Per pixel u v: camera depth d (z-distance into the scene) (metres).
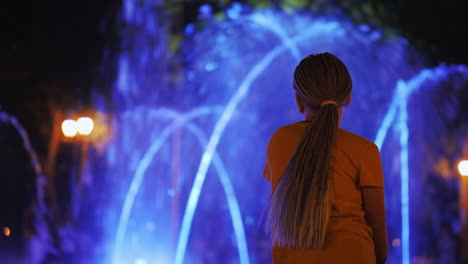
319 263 1.91
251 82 12.05
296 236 1.91
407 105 12.02
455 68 11.44
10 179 12.52
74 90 12.40
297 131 2.08
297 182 1.93
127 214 12.23
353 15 11.42
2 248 10.51
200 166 12.28
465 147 11.27
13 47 11.93
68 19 11.94
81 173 12.66
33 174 12.66
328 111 2.00
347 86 2.07
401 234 11.95
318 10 11.52
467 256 9.99
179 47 11.52
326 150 1.94
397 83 11.68
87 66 12.12
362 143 1.97
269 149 2.15
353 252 1.90
